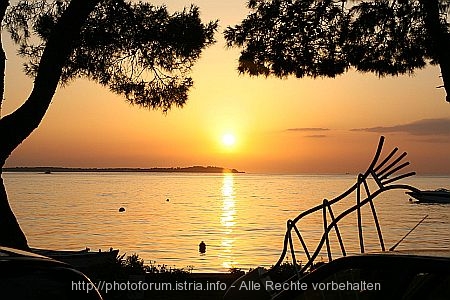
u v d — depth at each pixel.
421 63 11.73
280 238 47.78
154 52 13.77
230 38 12.57
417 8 11.22
